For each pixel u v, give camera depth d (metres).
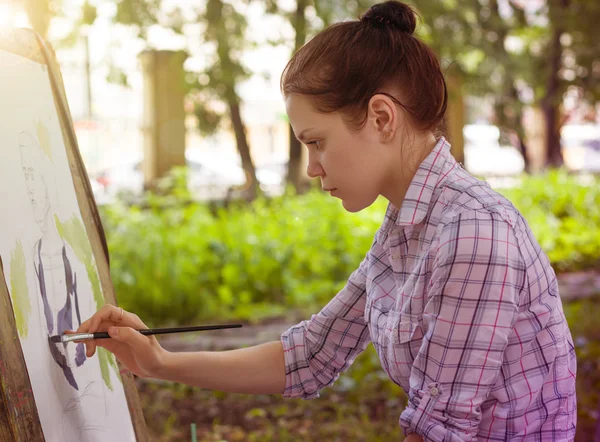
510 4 11.66
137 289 5.94
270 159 23.91
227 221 7.91
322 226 7.45
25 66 1.45
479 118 21.75
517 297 1.28
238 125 11.30
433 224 1.33
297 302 6.65
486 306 1.24
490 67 11.18
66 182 1.54
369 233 7.43
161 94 9.87
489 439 1.34
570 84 13.75
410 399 1.34
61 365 1.30
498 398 1.32
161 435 3.74
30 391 1.10
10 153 1.28
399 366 1.39
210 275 6.67
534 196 10.13
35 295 1.25
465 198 1.30
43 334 1.25
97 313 1.41
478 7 10.95
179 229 7.30
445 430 1.26
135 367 1.49
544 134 14.45
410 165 1.36
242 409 4.11
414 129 1.36
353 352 1.65
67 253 1.44
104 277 1.65
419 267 1.33
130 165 16.31
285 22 10.52
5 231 1.19
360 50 1.31
